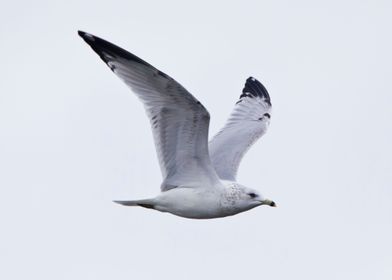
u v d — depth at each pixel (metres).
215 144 15.14
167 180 12.99
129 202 13.07
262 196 13.49
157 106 12.23
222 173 14.37
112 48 11.84
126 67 12.01
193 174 12.98
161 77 11.84
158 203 13.06
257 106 16.55
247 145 15.19
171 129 12.45
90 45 11.70
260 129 15.81
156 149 12.51
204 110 12.03
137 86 12.12
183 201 13.00
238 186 13.38
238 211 13.45
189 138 12.48
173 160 12.76
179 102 12.08
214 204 13.12
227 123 16.17
